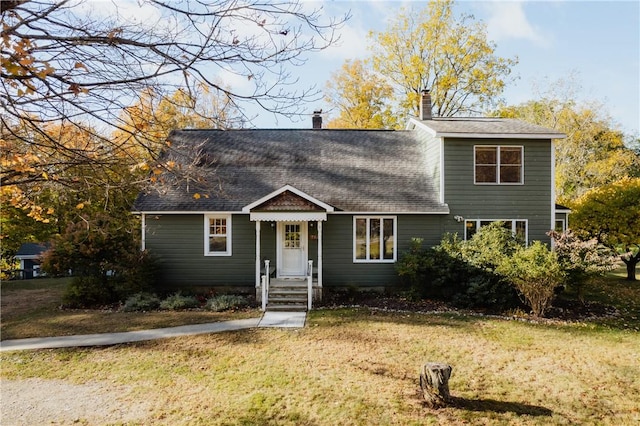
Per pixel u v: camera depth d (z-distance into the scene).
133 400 7.33
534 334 11.20
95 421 6.61
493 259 14.05
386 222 16.78
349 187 17.34
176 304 14.41
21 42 2.98
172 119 4.74
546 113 36.91
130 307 14.13
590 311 14.25
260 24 3.69
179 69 3.73
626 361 9.16
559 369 8.70
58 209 13.95
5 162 4.17
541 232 16.52
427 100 19.88
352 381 8.05
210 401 7.25
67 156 4.14
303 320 12.59
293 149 19.77
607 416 6.74
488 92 30.84
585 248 13.84
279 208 15.21
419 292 15.48
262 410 6.91
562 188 35.56
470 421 6.55
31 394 7.62
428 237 16.59
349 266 16.66
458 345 10.21
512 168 16.66
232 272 16.67
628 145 41.53
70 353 9.77
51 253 14.74
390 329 11.56
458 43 30.23
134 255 15.23
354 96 32.28
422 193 17.03
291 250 16.86
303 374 8.38
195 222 16.61
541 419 6.63
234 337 10.86
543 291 13.08
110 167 4.48
